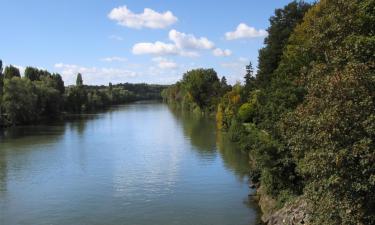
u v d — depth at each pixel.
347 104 17.98
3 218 37.06
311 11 57.31
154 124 120.69
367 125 17.73
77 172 54.72
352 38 21.56
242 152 66.69
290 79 44.44
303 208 29.45
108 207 39.66
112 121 133.88
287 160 34.91
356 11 23.09
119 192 44.75
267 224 33.47
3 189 46.56
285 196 34.78
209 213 37.41
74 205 40.47
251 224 34.31
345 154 17.77
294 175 35.44
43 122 131.12
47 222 35.91
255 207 38.78
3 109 118.75
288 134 24.98
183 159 62.47
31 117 127.25
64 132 101.81
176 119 137.88
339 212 19.11
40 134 97.56
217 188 45.66
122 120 137.62
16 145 78.94
